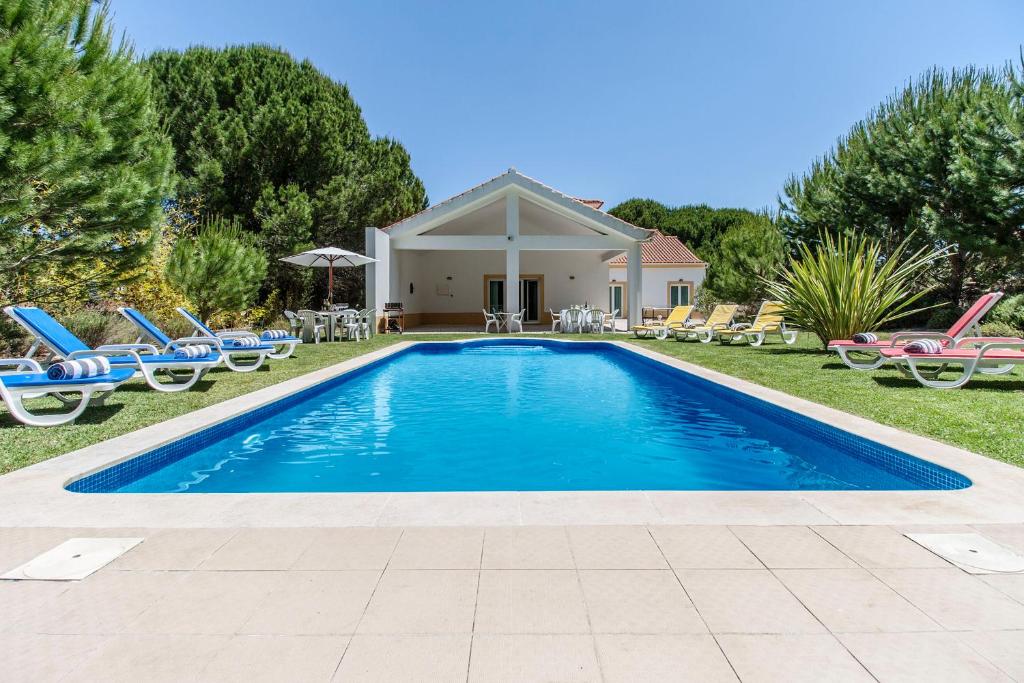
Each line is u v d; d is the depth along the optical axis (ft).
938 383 22.08
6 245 26.63
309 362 32.55
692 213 152.15
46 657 5.41
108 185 27.14
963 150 47.14
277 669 5.21
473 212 69.72
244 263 49.73
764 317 43.37
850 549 7.80
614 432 19.21
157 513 9.17
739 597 6.53
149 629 5.89
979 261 52.42
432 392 27.17
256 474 14.60
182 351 23.25
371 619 6.06
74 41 27.55
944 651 5.48
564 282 81.71
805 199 66.95
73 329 33.71
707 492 10.19
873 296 33.99
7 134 23.54
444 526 8.63
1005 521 8.77
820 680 5.05
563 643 5.62
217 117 67.26
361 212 76.02
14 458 12.61
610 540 8.12
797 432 17.33
